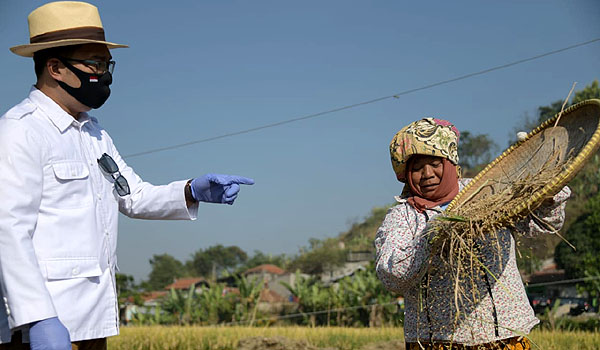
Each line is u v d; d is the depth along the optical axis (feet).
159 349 48.60
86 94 10.45
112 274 10.85
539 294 109.60
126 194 11.23
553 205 10.75
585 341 36.35
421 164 11.25
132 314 110.42
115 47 10.75
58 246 9.82
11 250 9.07
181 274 449.48
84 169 10.39
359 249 240.94
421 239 10.21
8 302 9.09
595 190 172.04
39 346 8.95
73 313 9.82
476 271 10.75
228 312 109.50
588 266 103.30
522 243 11.39
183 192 12.00
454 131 11.35
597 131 9.17
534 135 11.60
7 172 9.33
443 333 10.93
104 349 10.84
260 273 230.27
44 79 10.44
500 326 10.61
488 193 11.39
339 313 104.42
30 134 9.69
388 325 95.30
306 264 230.48
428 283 10.72
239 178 11.93
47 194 9.86
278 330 60.80
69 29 10.28
